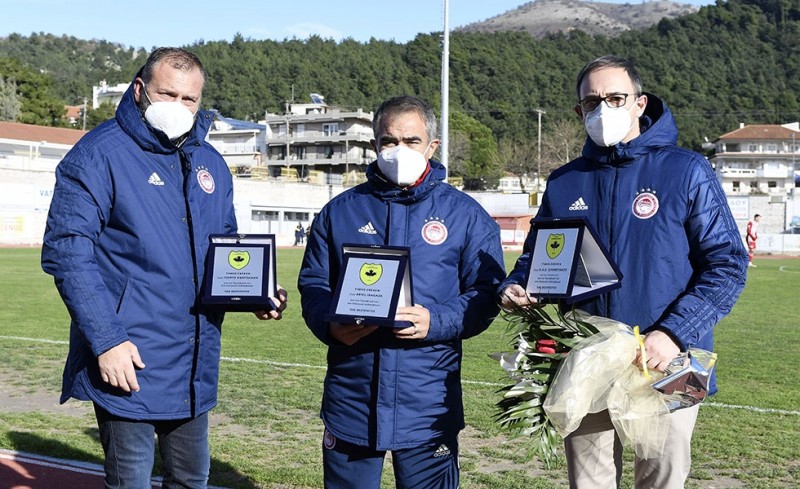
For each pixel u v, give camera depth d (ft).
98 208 11.89
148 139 12.19
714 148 372.17
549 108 432.66
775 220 196.24
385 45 533.14
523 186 306.55
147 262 12.12
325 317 11.19
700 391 10.93
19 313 47.19
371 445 11.91
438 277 12.02
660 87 501.15
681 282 11.46
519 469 18.78
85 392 12.05
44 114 276.41
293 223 203.72
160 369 12.18
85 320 11.44
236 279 12.47
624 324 11.27
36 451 19.77
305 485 17.52
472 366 32.09
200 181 12.84
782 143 335.47
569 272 11.20
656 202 11.51
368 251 11.42
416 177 11.89
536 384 11.07
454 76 452.76
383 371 11.79
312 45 515.09
